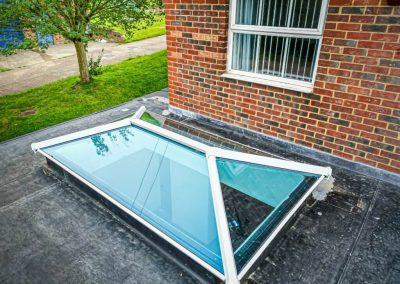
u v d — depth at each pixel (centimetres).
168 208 261
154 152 337
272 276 237
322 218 298
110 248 268
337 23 337
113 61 1154
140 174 310
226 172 282
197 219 243
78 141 382
